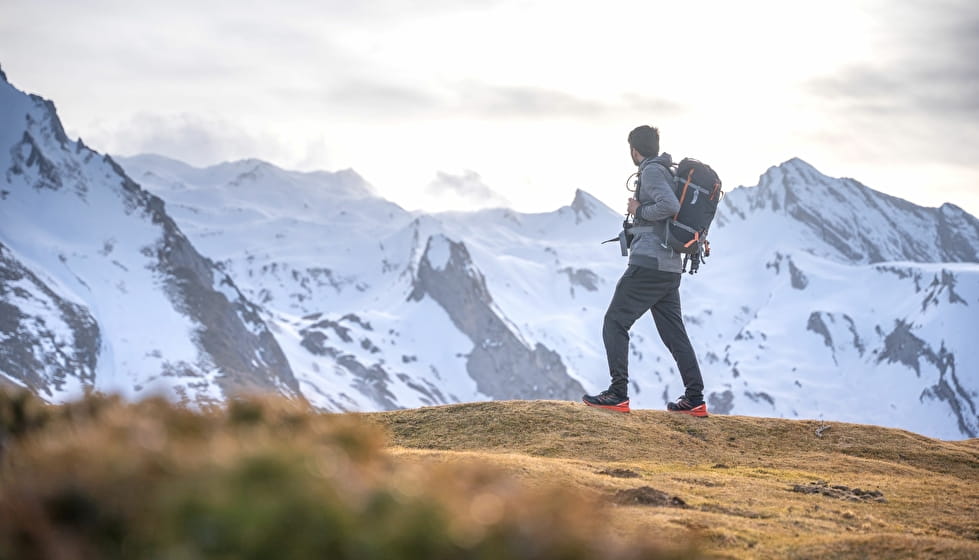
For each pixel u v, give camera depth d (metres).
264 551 4.97
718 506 15.52
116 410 7.49
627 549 5.74
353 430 7.02
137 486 5.43
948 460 21.94
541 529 5.53
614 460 19.81
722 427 23.12
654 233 21.75
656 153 21.66
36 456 6.03
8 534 5.18
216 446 5.75
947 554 12.27
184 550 4.96
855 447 22.50
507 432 21.41
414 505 5.40
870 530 14.71
